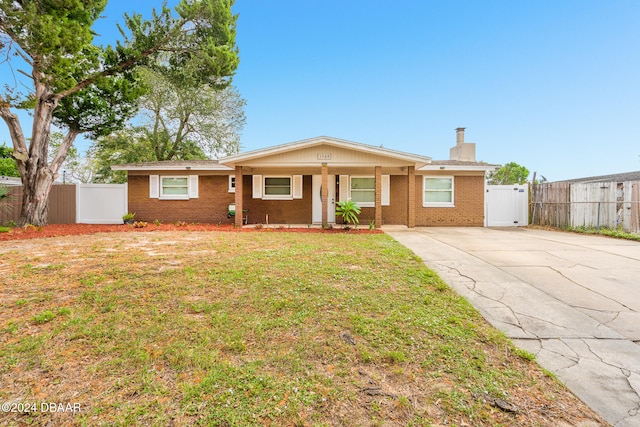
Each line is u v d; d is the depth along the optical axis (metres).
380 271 5.39
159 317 3.52
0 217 13.81
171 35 13.64
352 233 10.68
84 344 2.95
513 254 6.93
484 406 2.17
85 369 2.56
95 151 24.62
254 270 5.38
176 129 25.00
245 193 14.94
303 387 2.35
